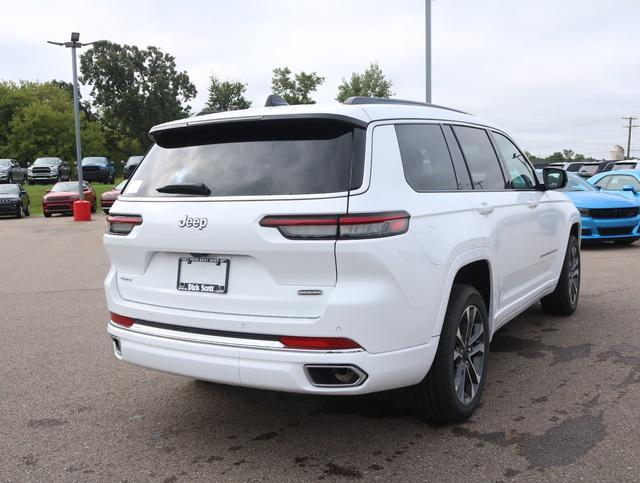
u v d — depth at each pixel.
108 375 4.86
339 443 3.53
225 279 3.22
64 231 18.88
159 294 3.47
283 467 3.26
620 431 3.52
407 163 3.44
